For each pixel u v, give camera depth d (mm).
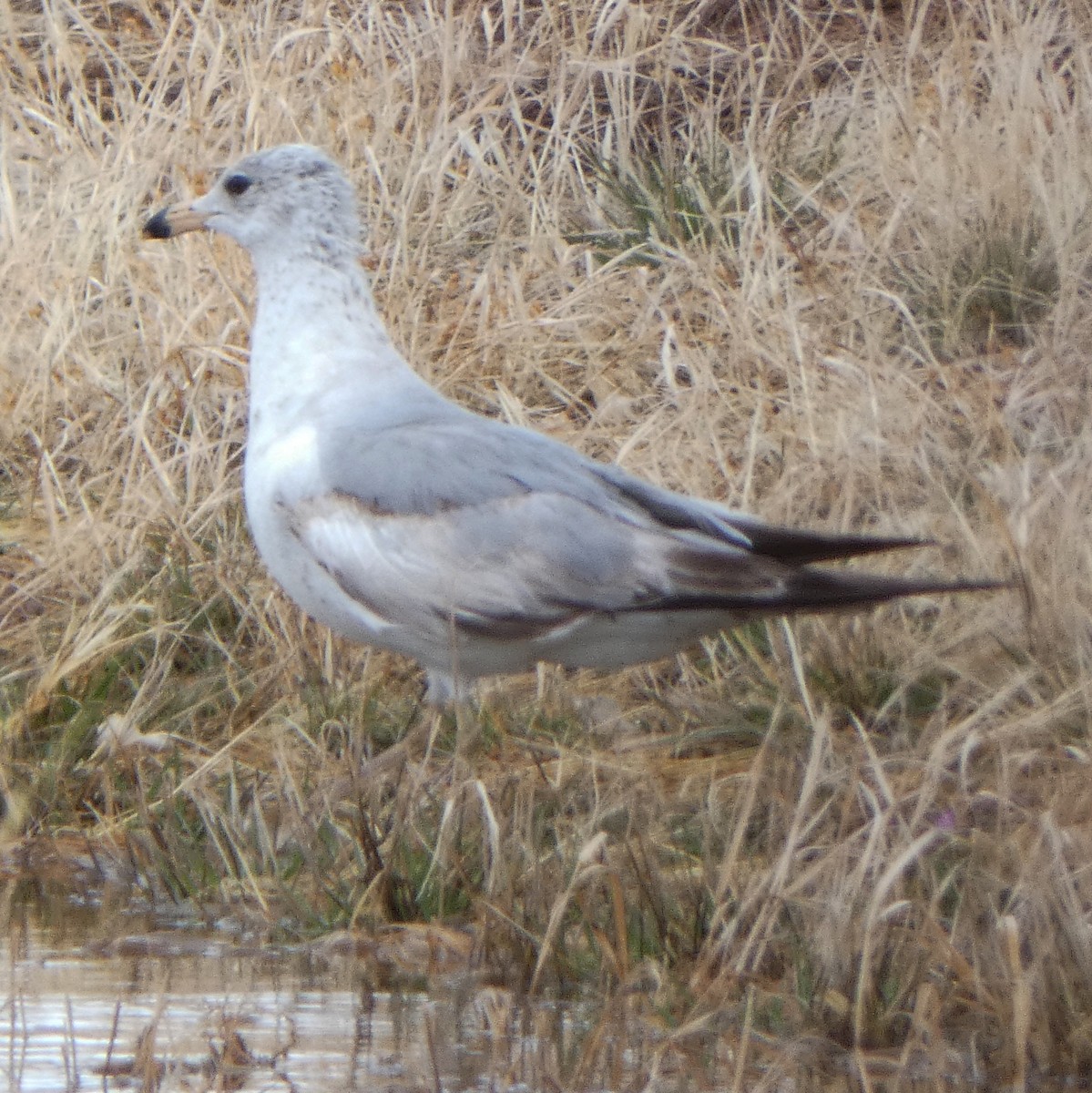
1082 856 8016
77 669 11227
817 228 15055
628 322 14078
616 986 8078
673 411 13141
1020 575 10672
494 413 13453
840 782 9273
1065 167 14555
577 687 11281
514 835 8930
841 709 10523
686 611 9219
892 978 7836
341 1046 7562
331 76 15945
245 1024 7812
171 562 11992
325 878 9094
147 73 17078
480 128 16438
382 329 10188
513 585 9281
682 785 10055
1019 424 12477
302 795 9945
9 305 14211
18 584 12258
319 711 10922
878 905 7719
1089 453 11477
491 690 11062
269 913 9086
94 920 9141
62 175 15109
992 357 13258
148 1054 7152
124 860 9750
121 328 14172
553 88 16672
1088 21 15977
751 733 10539
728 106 16812
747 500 11734
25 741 10828
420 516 9375
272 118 15250
